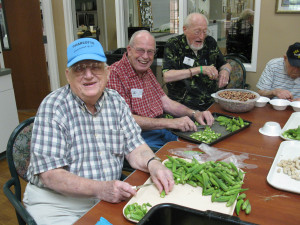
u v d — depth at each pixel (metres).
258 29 3.10
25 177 1.41
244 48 3.32
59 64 4.58
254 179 1.19
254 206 1.02
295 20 2.90
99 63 1.20
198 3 3.44
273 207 1.01
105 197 1.07
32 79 4.50
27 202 1.29
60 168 1.17
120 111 1.39
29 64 4.42
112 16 4.70
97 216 0.99
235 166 1.21
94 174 1.26
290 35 2.97
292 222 0.94
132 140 1.39
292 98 2.15
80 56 1.16
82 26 5.12
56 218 1.22
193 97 2.60
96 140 1.29
